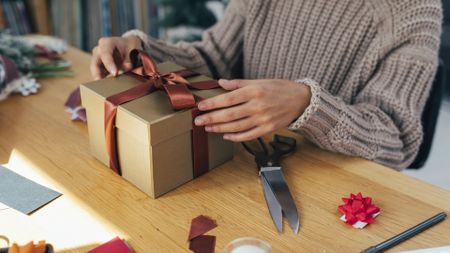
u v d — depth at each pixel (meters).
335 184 0.78
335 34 1.02
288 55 1.10
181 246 0.65
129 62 0.92
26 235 0.67
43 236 0.67
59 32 2.35
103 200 0.74
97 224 0.69
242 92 0.75
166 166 0.74
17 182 0.78
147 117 0.70
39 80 1.17
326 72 1.04
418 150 1.02
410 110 0.91
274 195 0.74
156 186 0.74
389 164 0.94
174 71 0.86
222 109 0.76
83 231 0.68
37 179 0.79
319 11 1.03
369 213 0.70
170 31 2.50
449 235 0.67
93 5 2.34
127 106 0.73
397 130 0.92
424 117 1.08
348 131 0.83
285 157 0.86
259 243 0.63
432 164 2.15
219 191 0.76
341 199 0.74
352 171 0.81
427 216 0.71
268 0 1.10
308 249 0.65
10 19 2.17
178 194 0.76
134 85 0.80
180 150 0.75
